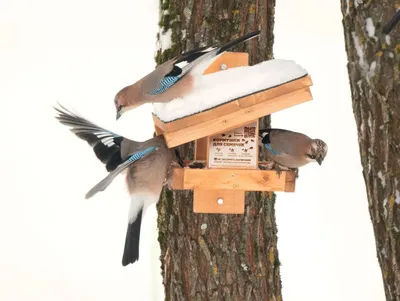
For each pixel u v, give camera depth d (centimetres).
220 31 912
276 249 948
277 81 817
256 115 812
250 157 870
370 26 775
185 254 917
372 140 784
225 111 806
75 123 897
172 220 922
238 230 916
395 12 762
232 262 914
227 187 841
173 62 867
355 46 789
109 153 890
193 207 895
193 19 913
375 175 786
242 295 916
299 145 883
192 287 914
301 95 820
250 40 918
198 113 801
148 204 901
